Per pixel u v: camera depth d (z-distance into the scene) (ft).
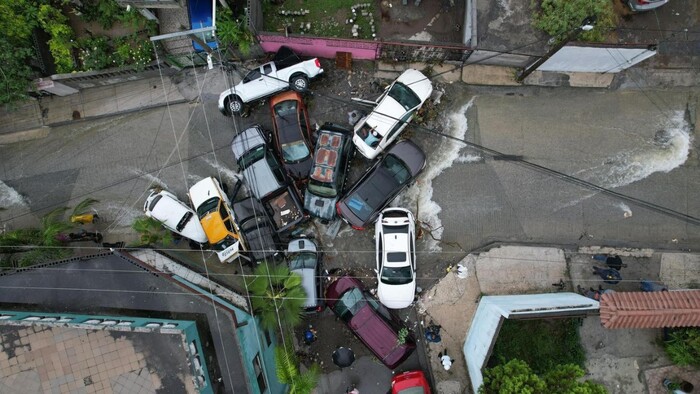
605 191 46.50
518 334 44.88
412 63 48.34
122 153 50.75
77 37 47.67
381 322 44.83
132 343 35.81
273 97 46.96
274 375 43.29
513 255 46.88
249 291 44.39
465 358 46.21
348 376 47.78
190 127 50.29
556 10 41.55
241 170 46.98
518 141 47.55
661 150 46.39
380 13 48.44
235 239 46.19
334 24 48.75
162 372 35.65
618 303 37.93
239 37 43.60
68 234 48.49
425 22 48.19
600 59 43.34
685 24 45.27
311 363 48.08
